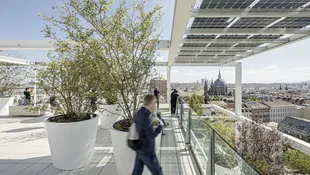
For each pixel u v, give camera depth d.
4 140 5.03
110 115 5.76
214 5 3.60
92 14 3.10
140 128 2.27
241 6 3.63
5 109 9.61
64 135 3.21
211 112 8.12
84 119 3.70
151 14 3.30
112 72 3.36
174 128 6.52
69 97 3.82
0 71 10.62
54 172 3.24
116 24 3.16
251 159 4.77
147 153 2.27
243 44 6.79
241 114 10.00
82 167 3.42
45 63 3.82
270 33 4.79
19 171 3.27
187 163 3.70
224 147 2.27
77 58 3.61
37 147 4.50
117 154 3.01
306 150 4.83
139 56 3.45
